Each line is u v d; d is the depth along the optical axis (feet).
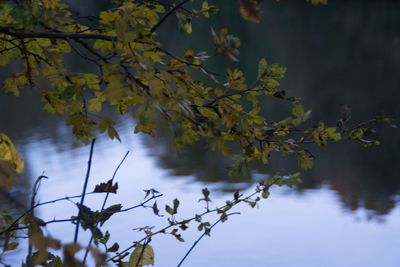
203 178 74.28
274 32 189.98
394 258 53.78
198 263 49.70
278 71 8.82
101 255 5.57
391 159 85.97
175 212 9.96
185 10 8.48
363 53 165.68
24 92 126.00
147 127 7.76
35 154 84.64
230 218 59.41
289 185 10.12
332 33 193.36
